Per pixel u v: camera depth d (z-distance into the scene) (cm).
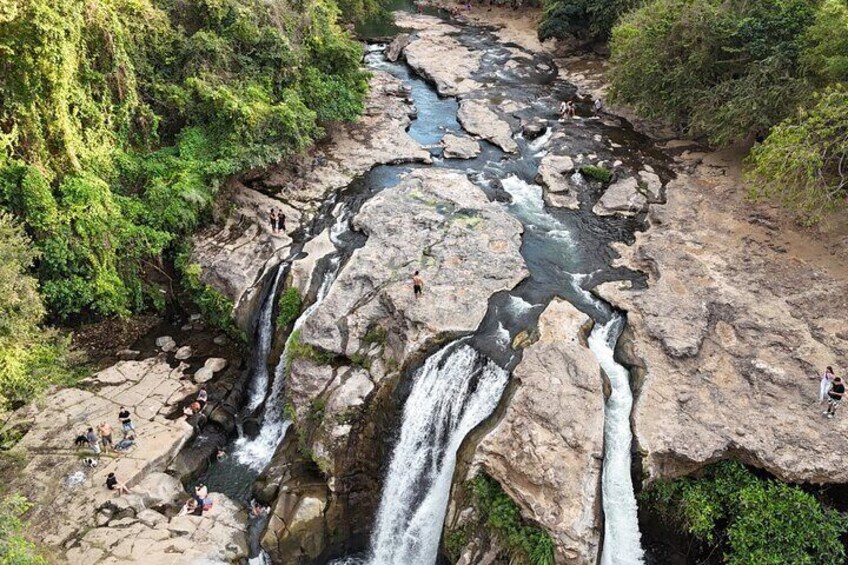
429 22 6253
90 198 2481
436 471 2044
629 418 1908
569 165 3269
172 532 1925
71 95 2498
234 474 2227
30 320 1927
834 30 2473
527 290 2405
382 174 3269
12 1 2161
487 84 4469
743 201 2828
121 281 2627
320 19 3750
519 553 1664
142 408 2333
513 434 1786
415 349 2139
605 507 1761
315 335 2250
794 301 2223
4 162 2297
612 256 2634
